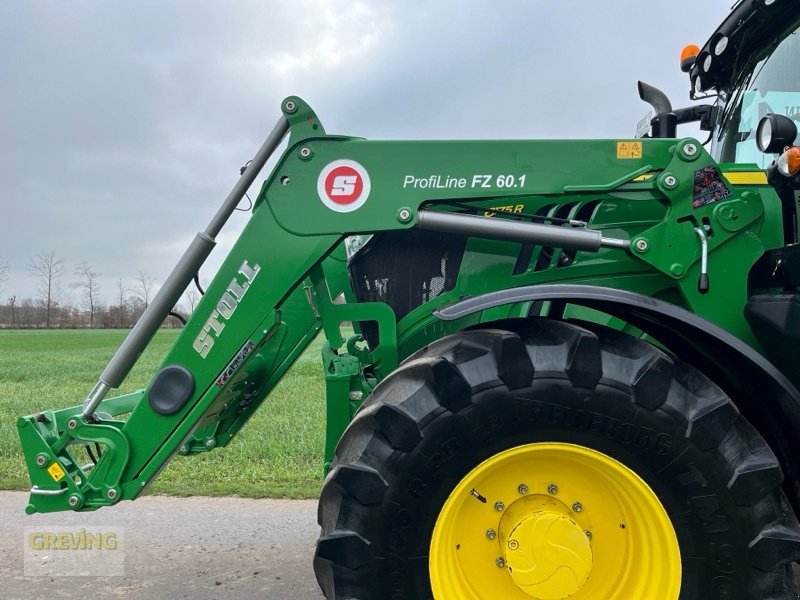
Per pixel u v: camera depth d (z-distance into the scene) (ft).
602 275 7.84
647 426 6.01
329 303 8.09
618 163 7.54
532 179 7.54
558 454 6.25
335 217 7.49
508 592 6.47
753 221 7.23
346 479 6.09
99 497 7.79
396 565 6.05
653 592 6.15
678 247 7.20
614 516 6.49
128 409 9.83
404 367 6.41
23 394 32.07
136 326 8.20
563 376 6.02
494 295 6.47
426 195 7.49
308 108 7.49
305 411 23.80
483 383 6.04
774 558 5.94
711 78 10.03
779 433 7.00
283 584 9.57
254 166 8.02
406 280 8.61
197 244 8.11
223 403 8.79
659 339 7.41
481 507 6.48
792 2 8.11
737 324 7.22
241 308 7.57
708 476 5.99
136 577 9.82
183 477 15.07
